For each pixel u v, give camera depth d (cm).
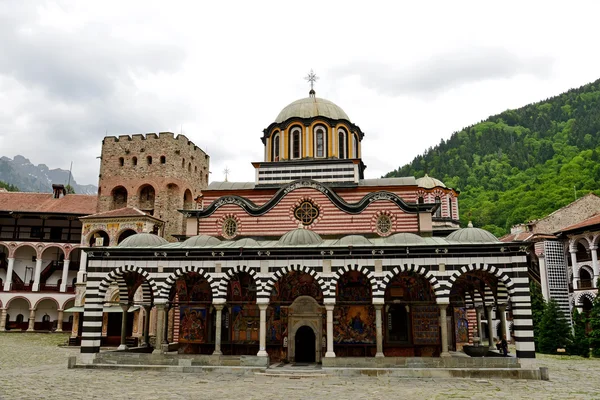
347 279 3662
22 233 7450
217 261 3350
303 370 3030
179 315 3969
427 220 3906
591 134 15838
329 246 3250
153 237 3719
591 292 5828
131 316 5797
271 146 4934
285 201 4088
